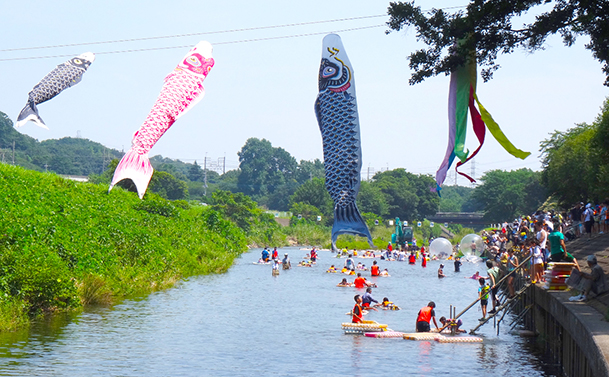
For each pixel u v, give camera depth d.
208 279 51.12
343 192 19.73
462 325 31.05
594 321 15.14
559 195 76.44
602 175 51.97
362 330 27.77
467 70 22.30
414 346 24.95
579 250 37.38
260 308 35.50
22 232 28.52
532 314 28.98
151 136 31.44
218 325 29.09
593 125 70.62
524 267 31.09
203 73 33.41
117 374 19.22
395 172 196.75
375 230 138.25
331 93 19.89
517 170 170.00
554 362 22.12
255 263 72.56
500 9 22.38
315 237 130.75
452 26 23.02
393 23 24.05
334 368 20.95
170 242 52.50
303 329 28.73
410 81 23.69
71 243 33.41
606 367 10.98
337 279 55.88
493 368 21.12
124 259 39.41
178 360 21.53
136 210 57.59
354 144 19.75
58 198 40.69
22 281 26.48
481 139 21.92
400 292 46.59
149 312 31.67
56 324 26.58
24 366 19.44
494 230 75.75
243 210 119.56
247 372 20.19
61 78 23.88
